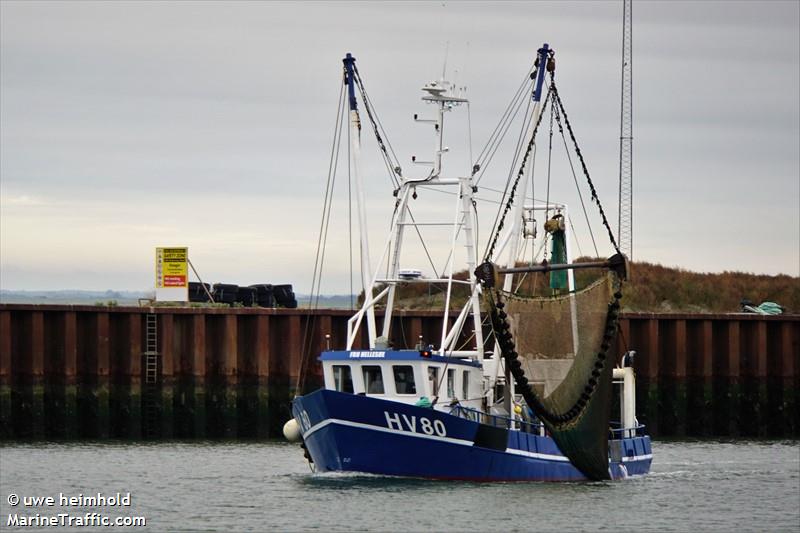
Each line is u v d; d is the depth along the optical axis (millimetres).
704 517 132375
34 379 189625
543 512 127750
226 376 198625
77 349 194000
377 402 133500
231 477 150250
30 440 188750
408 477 136000
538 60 148125
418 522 121188
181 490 140750
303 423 139500
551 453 144750
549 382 136375
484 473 137500
